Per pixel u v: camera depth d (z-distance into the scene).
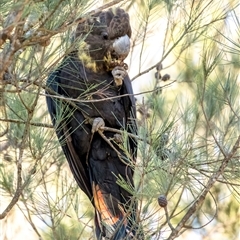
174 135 5.43
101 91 6.57
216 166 5.82
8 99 5.91
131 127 6.95
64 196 6.26
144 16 7.64
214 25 6.72
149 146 5.30
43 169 6.80
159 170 5.30
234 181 6.42
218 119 6.17
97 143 7.24
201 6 6.80
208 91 6.15
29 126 5.74
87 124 7.14
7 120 5.71
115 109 7.23
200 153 5.65
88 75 7.09
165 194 5.30
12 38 4.77
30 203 6.80
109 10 7.34
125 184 5.66
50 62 5.41
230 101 5.95
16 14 4.57
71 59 6.85
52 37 5.23
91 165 7.30
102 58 7.21
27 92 5.65
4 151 7.07
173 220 7.83
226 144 5.89
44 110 7.53
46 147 5.87
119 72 6.97
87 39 7.21
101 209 6.79
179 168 5.38
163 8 7.71
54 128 5.99
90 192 7.23
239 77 6.42
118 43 7.18
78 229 6.60
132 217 5.84
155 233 5.39
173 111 6.42
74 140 7.26
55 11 4.80
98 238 6.35
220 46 6.19
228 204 8.97
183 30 7.23
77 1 4.91
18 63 5.41
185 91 7.86
